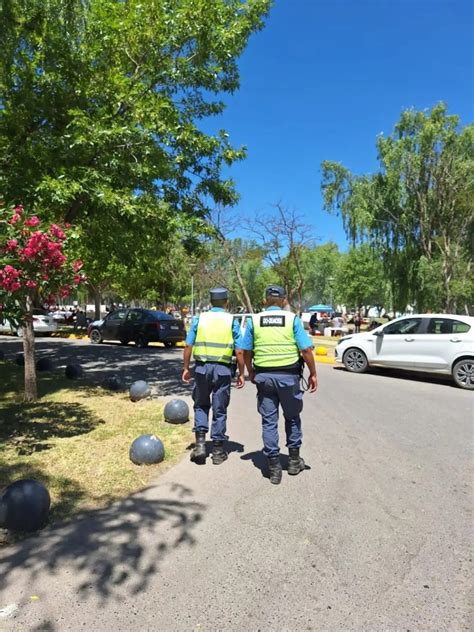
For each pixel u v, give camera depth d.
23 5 8.14
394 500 4.23
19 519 3.52
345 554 3.33
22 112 8.36
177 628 2.56
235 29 9.55
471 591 2.92
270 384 4.65
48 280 5.29
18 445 5.61
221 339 5.14
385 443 5.97
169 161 9.36
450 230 25.66
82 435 6.05
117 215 8.70
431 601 2.82
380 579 3.03
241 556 3.28
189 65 9.59
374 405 8.30
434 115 25.62
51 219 8.15
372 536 3.58
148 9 8.70
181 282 38.88
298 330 4.71
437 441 6.09
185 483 4.56
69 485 4.44
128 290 33.56
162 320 18.39
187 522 3.77
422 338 11.17
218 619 2.64
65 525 3.70
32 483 3.68
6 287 4.86
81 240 9.30
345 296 57.09
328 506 4.09
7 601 2.76
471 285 25.75
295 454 4.84
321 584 2.97
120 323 19.45
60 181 7.34
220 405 5.16
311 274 64.88
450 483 4.66
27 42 8.68
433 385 10.74
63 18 8.55
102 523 3.73
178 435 6.12
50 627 2.55
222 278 36.34
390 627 2.59
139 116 8.61
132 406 7.78
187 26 8.98
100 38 8.73
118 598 2.81
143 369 12.20
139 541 3.46
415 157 25.58
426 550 3.39
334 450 5.66
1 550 3.32
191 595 2.85
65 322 41.34
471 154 25.47
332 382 10.80
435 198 25.66
